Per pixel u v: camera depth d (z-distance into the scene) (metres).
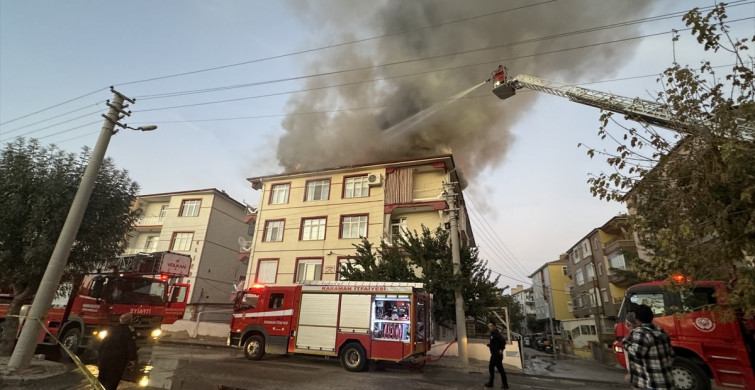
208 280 28.95
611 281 32.72
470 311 15.50
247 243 26.53
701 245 4.68
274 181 26.92
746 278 4.38
